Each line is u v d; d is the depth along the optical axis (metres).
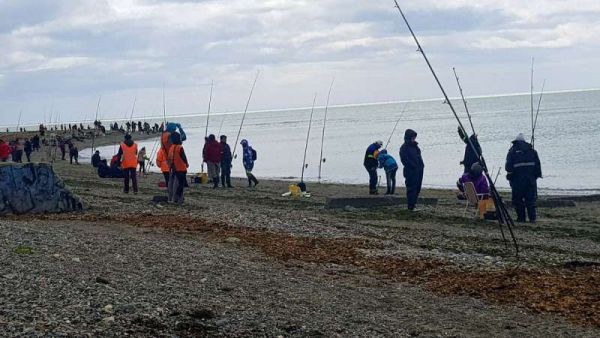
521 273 11.26
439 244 14.24
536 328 8.52
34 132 103.50
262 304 8.71
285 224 15.76
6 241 10.77
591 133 73.19
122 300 7.98
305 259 12.02
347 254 12.56
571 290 10.20
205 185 30.84
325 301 9.23
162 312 7.75
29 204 16.16
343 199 21.06
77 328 6.88
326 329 7.93
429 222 17.97
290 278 10.43
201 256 11.39
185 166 19.44
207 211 17.52
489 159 51.62
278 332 7.65
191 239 13.29
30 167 16.31
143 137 98.44
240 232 14.43
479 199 18.66
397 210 20.44
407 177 20.28
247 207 20.09
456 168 46.56
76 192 22.42
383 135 97.81
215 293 8.99
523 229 17.08
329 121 188.50
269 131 139.75
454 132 93.75
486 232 16.36
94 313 7.41
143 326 7.26
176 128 22.39
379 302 9.44
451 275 11.12
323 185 33.41
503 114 153.88
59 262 9.60
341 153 65.81
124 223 14.90
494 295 9.97
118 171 33.91
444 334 8.15
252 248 12.73
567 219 19.42
